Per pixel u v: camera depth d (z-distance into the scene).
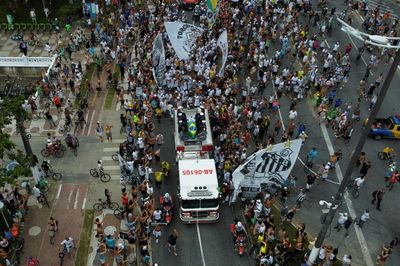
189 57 45.19
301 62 50.06
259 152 30.67
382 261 29.42
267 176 31.95
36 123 40.78
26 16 58.09
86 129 40.25
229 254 30.14
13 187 33.22
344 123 39.75
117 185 34.91
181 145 33.84
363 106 43.97
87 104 42.97
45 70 49.47
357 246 30.92
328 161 37.56
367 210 31.48
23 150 37.38
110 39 51.88
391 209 33.78
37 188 32.28
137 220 30.92
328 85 45.06
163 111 41.81
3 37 55.00
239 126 38.34
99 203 33.12
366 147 39.44
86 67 48.66
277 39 54.41
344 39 54.97
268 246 29.56
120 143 38.75
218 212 32.81
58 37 54.81
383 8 63.47
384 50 50.34
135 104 41.41
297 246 29.48
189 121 34.91
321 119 41.72
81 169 36.22
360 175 35.31
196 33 45.28
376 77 47.88
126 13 56.88
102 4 60.69
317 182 35.75
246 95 43.41
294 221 32.47
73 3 59.25
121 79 46.62
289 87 45.12
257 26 54.59
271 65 48.00
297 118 42.31
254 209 31.41
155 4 59.31
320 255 28.48
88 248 30.08
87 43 51.06
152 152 36.84
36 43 53.56
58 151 37.31
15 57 49.03
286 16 58.09
